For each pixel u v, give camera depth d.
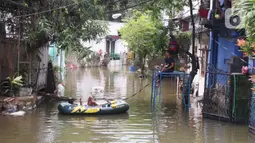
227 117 11.65
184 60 21.47
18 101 13.15
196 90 17.66
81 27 13.98
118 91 19.88
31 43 13.84
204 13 13.43
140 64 32.47
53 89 17.48
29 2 13.38
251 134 10.09
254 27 7.51
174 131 10.65
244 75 11.33
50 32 13.30
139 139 9.76
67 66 34.72
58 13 13.63
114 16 19.66
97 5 14.23
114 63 45.31
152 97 16.02
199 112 13.67
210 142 9.55
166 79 26.08
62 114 12.88
